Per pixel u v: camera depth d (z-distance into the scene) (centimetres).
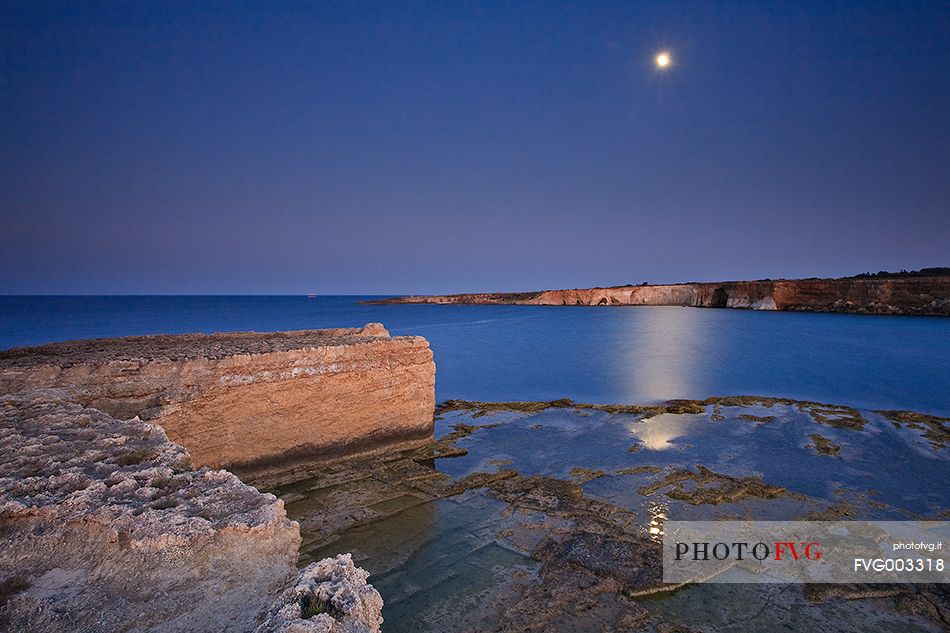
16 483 522
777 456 1529
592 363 3844
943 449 1598
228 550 450
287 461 1296
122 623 368
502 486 1251
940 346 4472
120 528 457
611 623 724
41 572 417
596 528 1015
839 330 5759
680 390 2844
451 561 893
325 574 425
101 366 1069
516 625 719
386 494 1189
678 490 1217
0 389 955
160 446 675
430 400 1617
